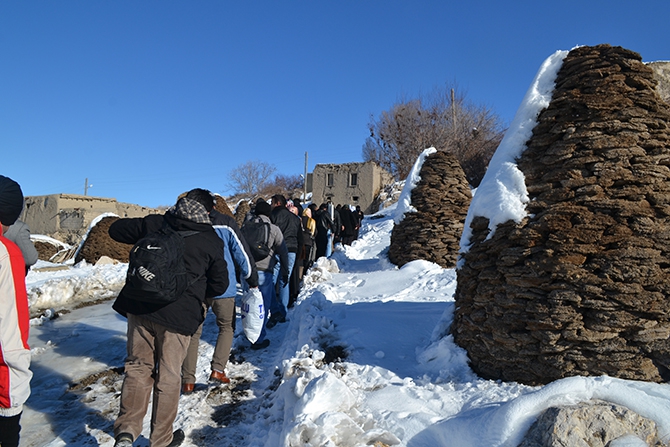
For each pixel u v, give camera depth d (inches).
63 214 1131.9
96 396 167.3
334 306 251.8
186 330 123.4
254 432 138.4
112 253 492.7
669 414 100.0
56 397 166.2
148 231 140.4
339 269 435.8
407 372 159.0
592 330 122.6
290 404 135.9
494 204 146.1
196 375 185.5
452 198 377.4
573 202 131.4
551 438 96.3
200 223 132.9
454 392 136.1
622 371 121.0
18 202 121.6
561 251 127.2
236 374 187.0
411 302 257.9
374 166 1660.9
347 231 655.8
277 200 285.7
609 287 121.6
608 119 134.1
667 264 123.5
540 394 107.2
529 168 144.6
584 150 134.5
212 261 132.3
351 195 1674.5
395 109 1659.7
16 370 102.6
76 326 262.7
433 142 1475.1
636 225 124.3
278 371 176.9
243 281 199.8
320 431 110.9
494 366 140.9
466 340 153.1
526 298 132.6
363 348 183.5
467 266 158.4
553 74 150.2
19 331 103.4
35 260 148.9
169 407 120.8
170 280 116.3
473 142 1393.9
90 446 131.6
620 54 139.8
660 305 120.0
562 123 139.9
